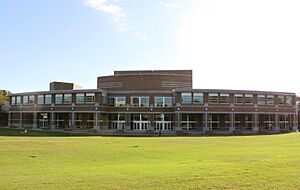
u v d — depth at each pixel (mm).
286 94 86250
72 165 20828
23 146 34625
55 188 12977
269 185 13297
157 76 93312
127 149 32531
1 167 19859
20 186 13312
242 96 80625
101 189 12805
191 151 30391
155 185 13344
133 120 84625
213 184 13453
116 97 85312
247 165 17797
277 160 19625
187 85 94625
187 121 80625
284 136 56969
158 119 83562
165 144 39719
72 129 82000
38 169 18641
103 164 21359
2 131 69375
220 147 35156
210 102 78688
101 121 84750
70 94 85312
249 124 83125
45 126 91000
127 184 13531
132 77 94438
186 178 14492
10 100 99938
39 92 89938
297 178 14422
